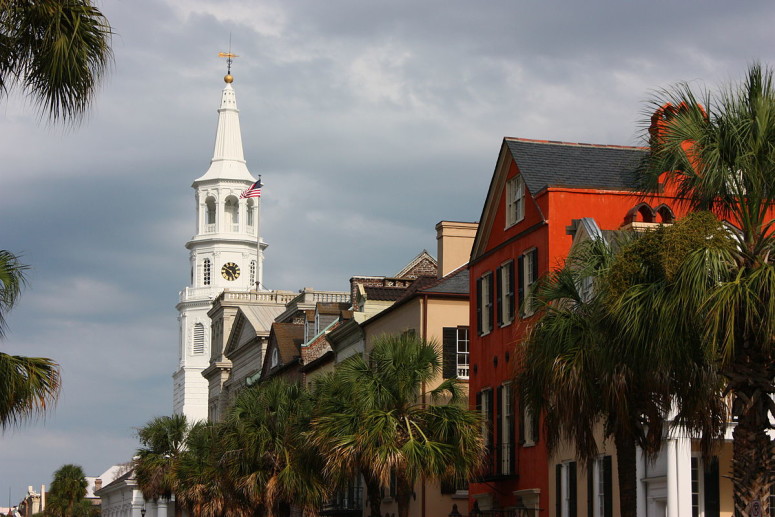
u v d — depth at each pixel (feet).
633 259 81.41
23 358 78.54
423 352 148.87
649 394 92.58
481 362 169.99
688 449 114.83
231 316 427.74
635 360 85.15
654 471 122.31
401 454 140.36
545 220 148.46
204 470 239.09
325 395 156.25
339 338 237.45
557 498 143.33
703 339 77.41
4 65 69.36
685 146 85.46
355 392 144.87
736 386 79.51
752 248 79.10
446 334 191.83
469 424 146.10
